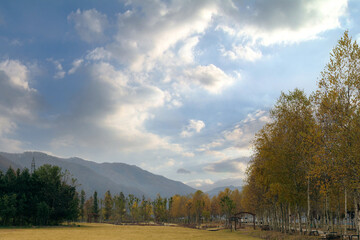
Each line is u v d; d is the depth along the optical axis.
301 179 40.59
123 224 115.94
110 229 71.12
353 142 25.17
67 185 84.88
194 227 97.19
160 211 140.38
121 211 136.75
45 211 72.56
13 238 41.62
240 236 52.66
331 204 55.06
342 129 25.62
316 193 42.19
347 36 26.69
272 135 44.09
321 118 27.95
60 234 49.81
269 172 44.78
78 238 43.59
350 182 25.62
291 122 40.28
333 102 26.45
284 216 53.03
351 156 24.67
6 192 73.06
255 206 72.38
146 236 51.19
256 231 59.56
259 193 60.16
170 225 114.94
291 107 41.12
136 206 140.25
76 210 83.50
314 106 29.34
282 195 42.22
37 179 78.38
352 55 26.25
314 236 37.66
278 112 43.12
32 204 72.94
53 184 80.69
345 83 26.20
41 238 42.16
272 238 43.88
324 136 27.36
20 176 77.31
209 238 48.41
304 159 37.47
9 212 67.12
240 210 123.31
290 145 40.38
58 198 79.38
